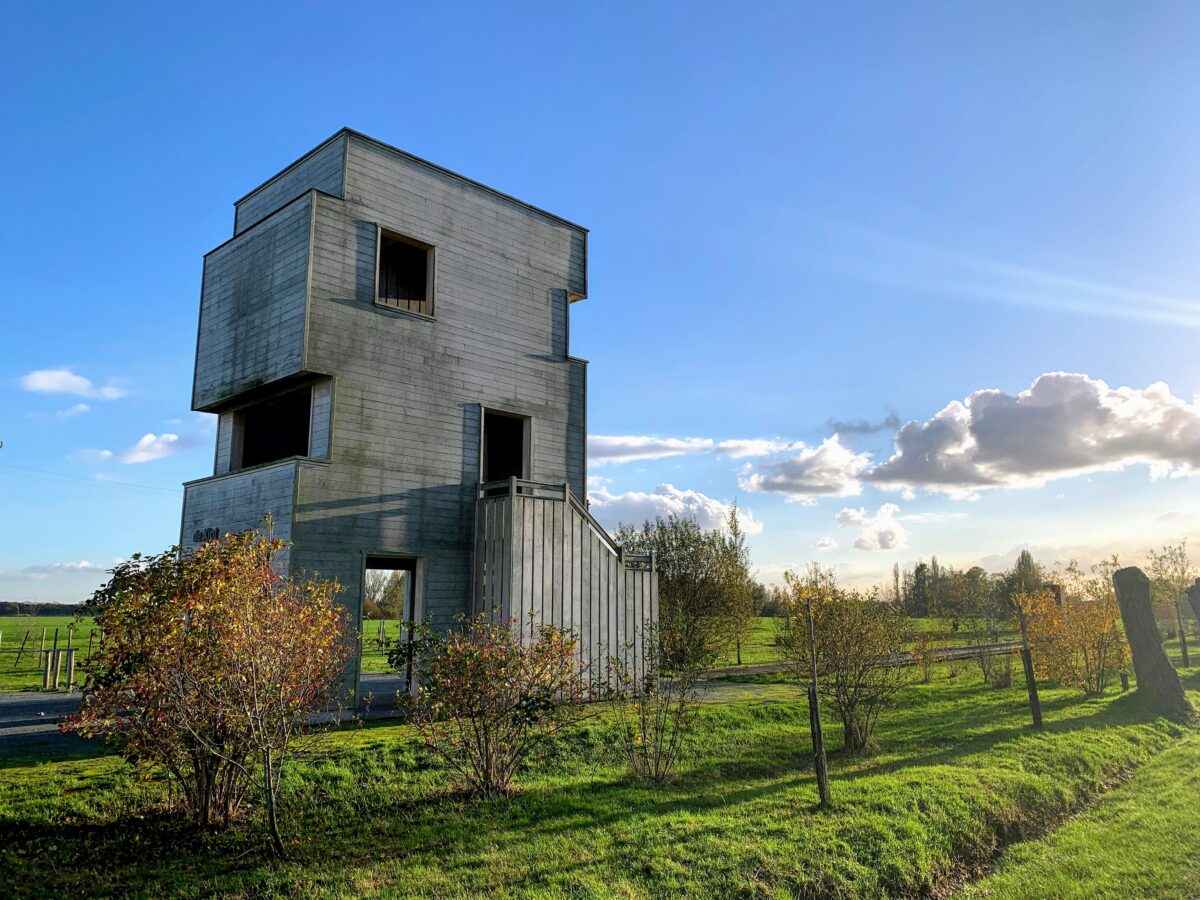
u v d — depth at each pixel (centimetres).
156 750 708
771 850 718
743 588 2733
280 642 730
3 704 1535
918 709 1586
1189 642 3183
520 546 1541
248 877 633
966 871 775
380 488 1540
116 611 684
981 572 3950
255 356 1608
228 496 1596
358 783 898
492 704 903
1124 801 988
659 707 1059
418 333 1655
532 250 1917
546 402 1889
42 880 617
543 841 728
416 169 1709
